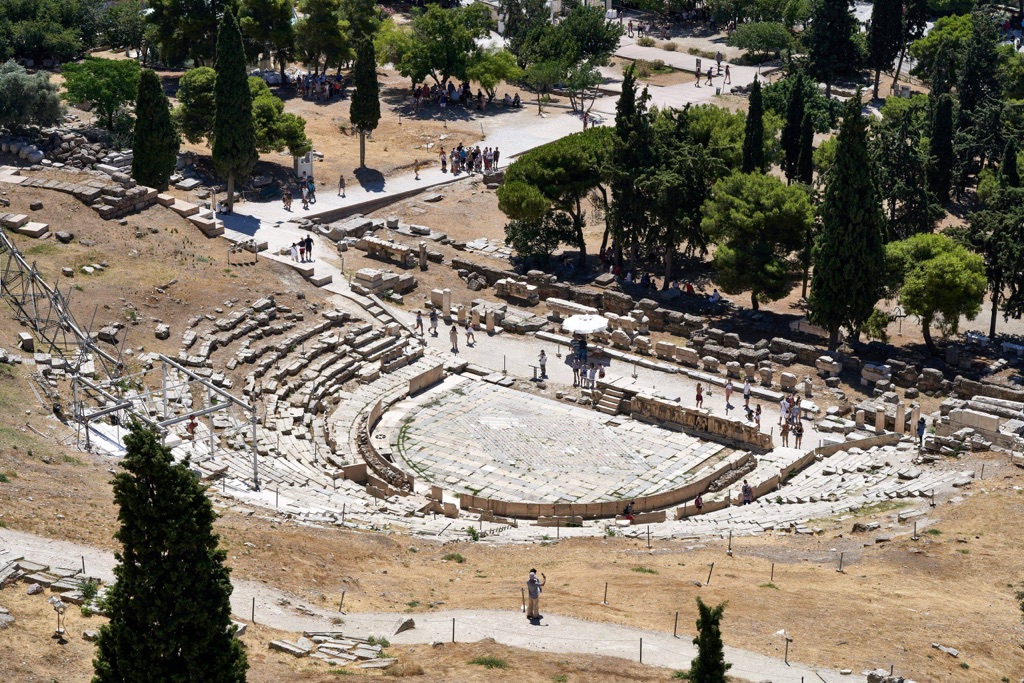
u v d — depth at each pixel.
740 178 104.38
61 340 83.06
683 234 109.75
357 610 53.78
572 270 115.19
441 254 112.69
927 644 52.84
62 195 101.50
